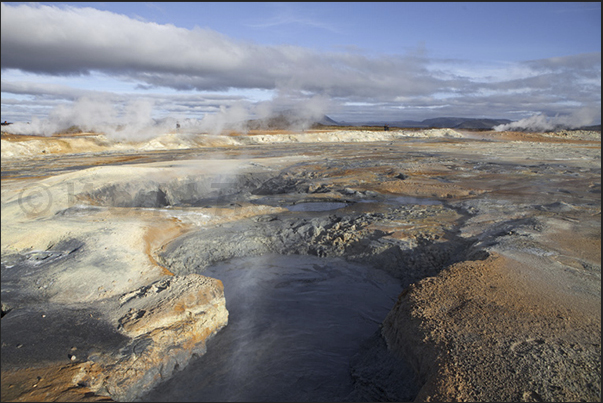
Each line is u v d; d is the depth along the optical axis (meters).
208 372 5.71
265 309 7.66
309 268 9.55
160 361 5.42
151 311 6.04
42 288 6.90
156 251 9.69
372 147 38.72
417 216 12.02
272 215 12.91
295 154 31.67
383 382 5.25
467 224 10.70
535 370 4.09
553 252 7.71
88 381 4.71
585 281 6.30
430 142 46.53
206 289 6.79
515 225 9.89
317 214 12.94
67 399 4.32
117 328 5.67
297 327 7.02
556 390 3.80
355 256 9.91
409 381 4.94
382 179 19.11
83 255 8.22
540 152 31.52
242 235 10.90
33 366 4.81
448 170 21.44
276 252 10.52
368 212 12.88
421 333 5.11
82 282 7.05
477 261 7.36
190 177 17.56
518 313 5.27
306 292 8.38
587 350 4.34
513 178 18.36
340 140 50.38
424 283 6.42
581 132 56.28
